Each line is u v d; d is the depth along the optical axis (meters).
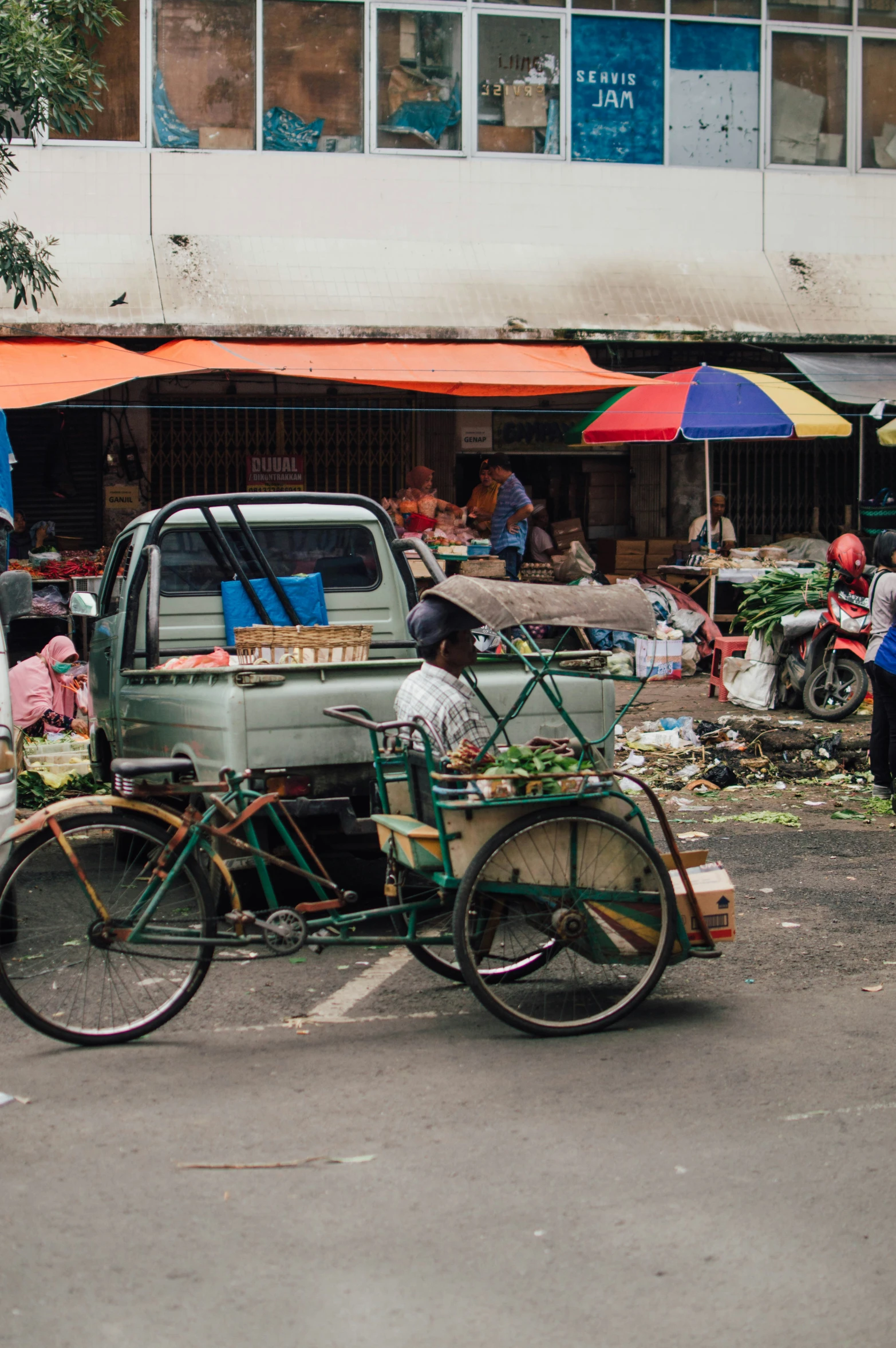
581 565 14.50
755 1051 4.62
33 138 13.84
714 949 5.07
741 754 10.33
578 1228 3.38
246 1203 3.52
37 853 4.85
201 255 14.22
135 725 6.99
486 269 14.89
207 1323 2.98
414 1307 3.04
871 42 16.20
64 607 12.39
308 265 14.45
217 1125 4.01
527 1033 4.79
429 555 7.64
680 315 14.91
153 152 14.36
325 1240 3.33
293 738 5.75
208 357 12.52
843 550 11.27
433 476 15.76
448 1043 4.72
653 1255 3.25
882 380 14.37
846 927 6.23
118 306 13.49
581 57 15.44
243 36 14.58
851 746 10.46
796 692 11.98
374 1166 3.73
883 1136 3.91
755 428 12.99
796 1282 3.14
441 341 14.16
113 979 4.91
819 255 16.03
